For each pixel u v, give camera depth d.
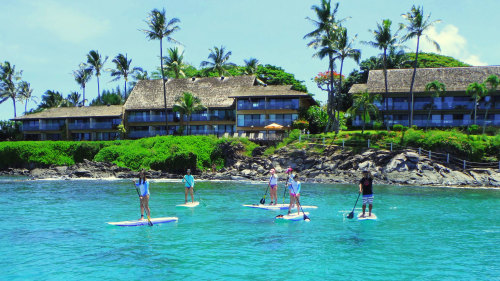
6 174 54.06
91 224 16.34
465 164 41.47
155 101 66.62
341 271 10.10
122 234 14.38
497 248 12.54
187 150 49.75
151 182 39.91
